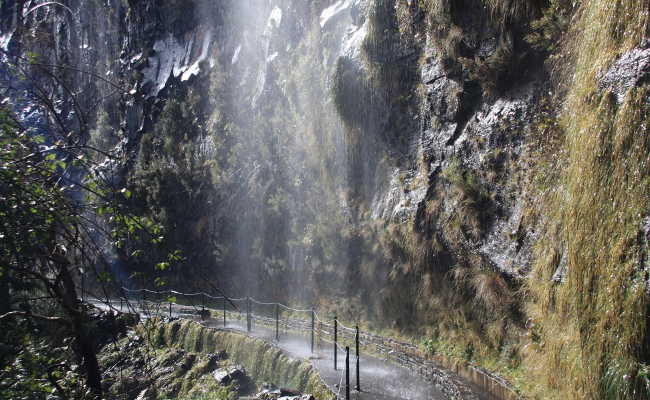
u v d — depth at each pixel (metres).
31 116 3.56
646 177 4.71
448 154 9.94
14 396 3.77
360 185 12.84
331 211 13.59
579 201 5.43
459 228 9.06
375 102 12.34
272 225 15.82
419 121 11.20
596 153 5.25
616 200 4.95
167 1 25.05
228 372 10.88
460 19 9.62
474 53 9.44
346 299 12.16
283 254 15.20
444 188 9.85
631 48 5.23
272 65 17.91
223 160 19.22
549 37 7.58
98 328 5.17
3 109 3.33
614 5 5.51
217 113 20.31
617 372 4.60
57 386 4.25
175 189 20.48
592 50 5.83
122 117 24.81
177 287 18.36
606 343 4.80
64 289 3.99
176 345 13.39
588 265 5.20
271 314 14.40
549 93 7.64
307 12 16.84
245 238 16.98
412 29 11.48
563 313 5.96
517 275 7.64
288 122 16.27
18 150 3.34
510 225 8.01
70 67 3.86
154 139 22.86
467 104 9.77
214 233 18.33
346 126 13.15
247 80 19.89
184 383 11.43
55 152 3.58
